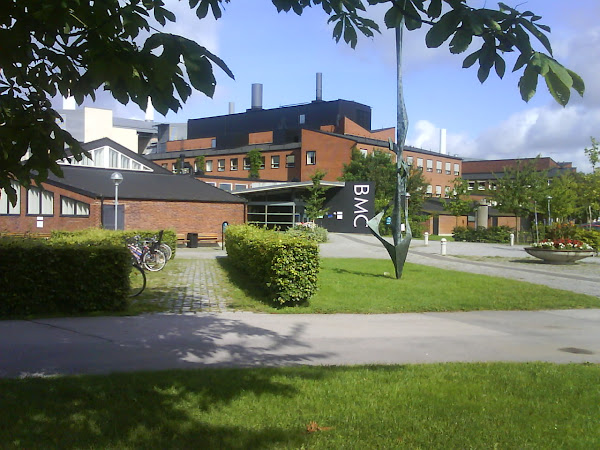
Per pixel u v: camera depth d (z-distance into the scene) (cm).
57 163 450
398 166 1527
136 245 1736
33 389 524
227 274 1642
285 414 468
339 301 1112
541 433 432
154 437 412
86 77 317
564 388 553
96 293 986
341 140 6056
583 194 4662
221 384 550
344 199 4788
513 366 648
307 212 4453
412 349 759
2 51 322
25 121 420
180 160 5956
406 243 1514
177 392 523
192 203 3256
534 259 2509
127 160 3759
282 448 394
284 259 1049
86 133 5744
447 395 525
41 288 957
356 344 782
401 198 1528
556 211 4512
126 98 326
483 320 1000
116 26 311
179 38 275
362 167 5659
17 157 429
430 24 304
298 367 633
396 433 427
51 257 959
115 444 398
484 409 486
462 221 6412
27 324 876
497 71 304
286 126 7350
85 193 2897
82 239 1452
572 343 817
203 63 274
